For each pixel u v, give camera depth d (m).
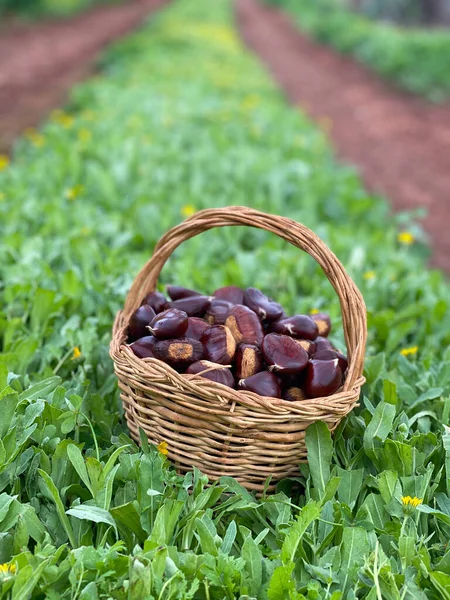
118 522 0.65
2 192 1.66
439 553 0.66
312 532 0.65
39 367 0.92
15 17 6.45
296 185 1.81
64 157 1.91
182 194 1.64
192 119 2.59
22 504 0.64
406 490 0.69
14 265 1.21
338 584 0.62
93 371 0.90
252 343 0.75
